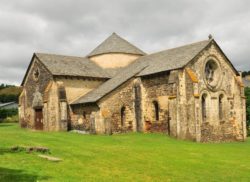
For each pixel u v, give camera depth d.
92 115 43.16
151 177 20.28
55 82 47.44
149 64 47.16
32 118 51.84
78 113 46.22
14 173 18.33
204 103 42.56
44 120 47.81
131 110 45.34
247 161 27.25
